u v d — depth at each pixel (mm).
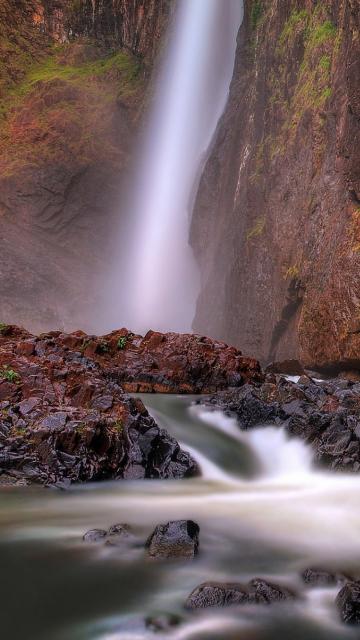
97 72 65375
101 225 59281
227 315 38844
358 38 27281
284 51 37531
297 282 30969
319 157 31266
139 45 65125
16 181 57562
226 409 14141
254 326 35531
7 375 12281
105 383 12734
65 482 10023
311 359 28734
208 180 47844
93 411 11266
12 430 10648
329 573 6254
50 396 11875
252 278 36125
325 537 7672
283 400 14430
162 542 6906
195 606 5617
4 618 5492
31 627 5332
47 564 6668
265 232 35281
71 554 6949
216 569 6562
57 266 57438
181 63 58125
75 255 58625
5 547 7180
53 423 10672
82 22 69125
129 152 60562
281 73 37594
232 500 9516
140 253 57562
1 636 5184
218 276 42938
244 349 36312
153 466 10945
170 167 57281
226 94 52938
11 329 17156
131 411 12031
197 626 5344
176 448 11250
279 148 35281
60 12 69375
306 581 6227
